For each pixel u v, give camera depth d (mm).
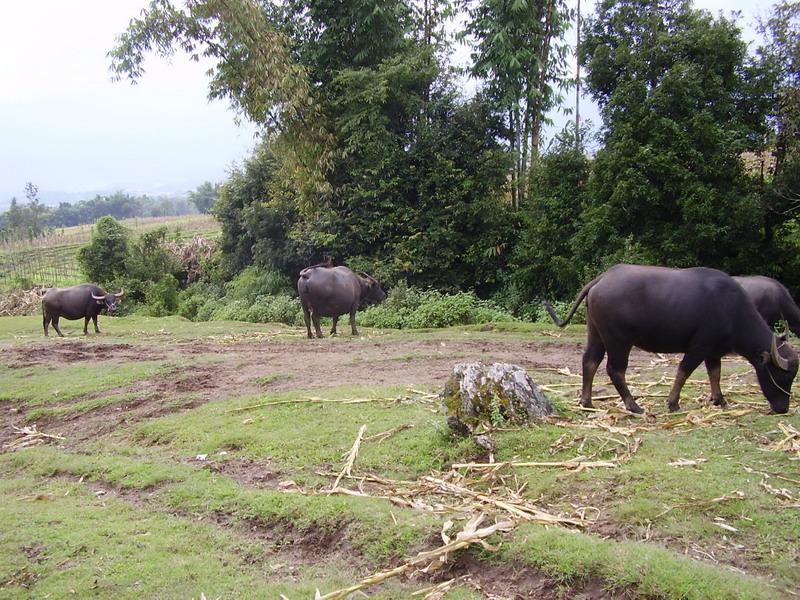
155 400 9469
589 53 18156
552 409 6707
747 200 15109
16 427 9273
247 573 4430
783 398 6289
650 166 15633
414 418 6977
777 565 3836
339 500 5184
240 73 20734
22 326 20281
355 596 3994
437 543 4414
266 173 28875
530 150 22547
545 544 4152
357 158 22688
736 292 6195
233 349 13547
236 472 6297
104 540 4945
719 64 16094
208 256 33562
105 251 31953
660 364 9562
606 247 17203
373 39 22062
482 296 22141
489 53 21266
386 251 22609
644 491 4781
